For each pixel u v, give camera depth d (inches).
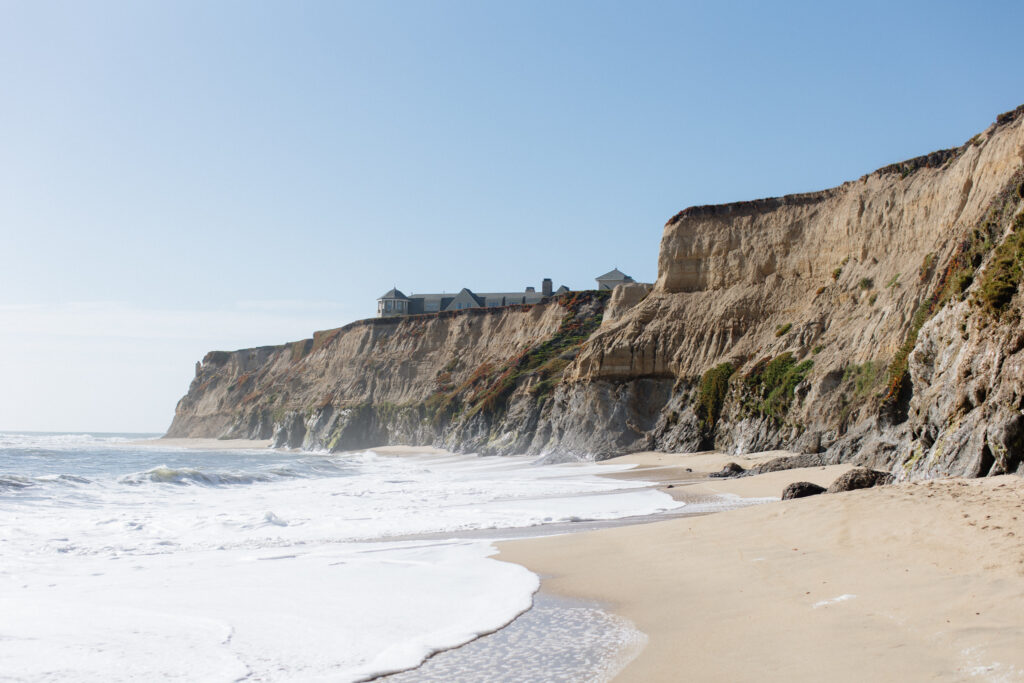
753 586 456.4
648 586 499.8
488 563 631.8
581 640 390.0
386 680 338.6
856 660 310.5
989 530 452.4
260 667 361.1
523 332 3533.5
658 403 2281.0
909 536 482.3
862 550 482.3
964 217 1576.0
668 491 1224.2
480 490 1382.9
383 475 1937.7
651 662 343.3
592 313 3319.4
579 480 1562.5
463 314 3917.3
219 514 1013.8
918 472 961.5
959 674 279.6
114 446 4389.8
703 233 2453.2
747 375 1990.7
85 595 527.2
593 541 695.7
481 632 416.5
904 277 1747.0
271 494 1339.8
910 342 1443.2
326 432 3907.5
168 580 582.2
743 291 2267.5
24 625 442.0
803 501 669.9
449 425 3238.2
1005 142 1502.2
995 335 875.4
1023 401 776.3
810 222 2222.0
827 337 1884.8
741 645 353.1
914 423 1091.9
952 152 1863.9
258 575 598.5
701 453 1971.0
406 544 759.7
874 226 1979.6
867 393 1603.1
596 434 2272.4
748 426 1889.8
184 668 361.1
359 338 4367.6
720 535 614.9
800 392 1793.8
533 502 1146.0
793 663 318.3
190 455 3277.6
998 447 778.2
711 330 2247.8
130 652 387.9
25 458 2513.5
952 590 375.6
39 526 898.1
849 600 395.9
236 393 5251.0
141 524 925.2
